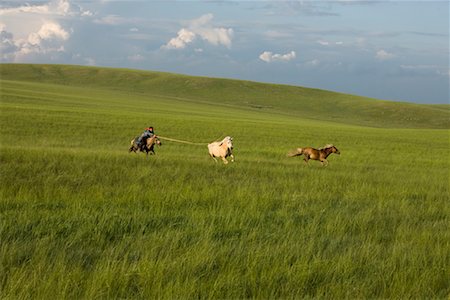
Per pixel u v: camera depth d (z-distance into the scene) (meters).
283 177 17.67
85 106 73.81
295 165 22.69
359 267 7.55
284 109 139.62
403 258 7.87
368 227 10.51
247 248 8.27
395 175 21.30
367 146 41.75
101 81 168.75
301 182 16.12
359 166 25.14
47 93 93.38
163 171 16.64
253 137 44.00
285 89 175.12
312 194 14.16
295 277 6.93
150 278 6.61
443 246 8.86
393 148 41.50
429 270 7.32
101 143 32.53
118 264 7.16
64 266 6.85
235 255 7.80
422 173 23.42
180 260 7.35
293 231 9.77
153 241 8.38
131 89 157.50
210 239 8.65
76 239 8.45
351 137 51.41
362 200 14.00
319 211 11.88
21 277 6.34
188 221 10.17
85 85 159.62
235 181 15.83
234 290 6.45
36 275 6.50
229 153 21.09
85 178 14.16
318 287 6.75
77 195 11.80
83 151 21.47
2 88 90.06
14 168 14.73
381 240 9.59
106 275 6.54
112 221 9.56
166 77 178.88
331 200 13.60
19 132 34.56
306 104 152.12
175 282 6.59
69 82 164.00
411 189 16.33
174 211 10.98
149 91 156.00
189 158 22.55
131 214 10.49
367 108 148.50
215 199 12.36
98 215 10.07
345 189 15.66
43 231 8.82
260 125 60.19
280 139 43.56
